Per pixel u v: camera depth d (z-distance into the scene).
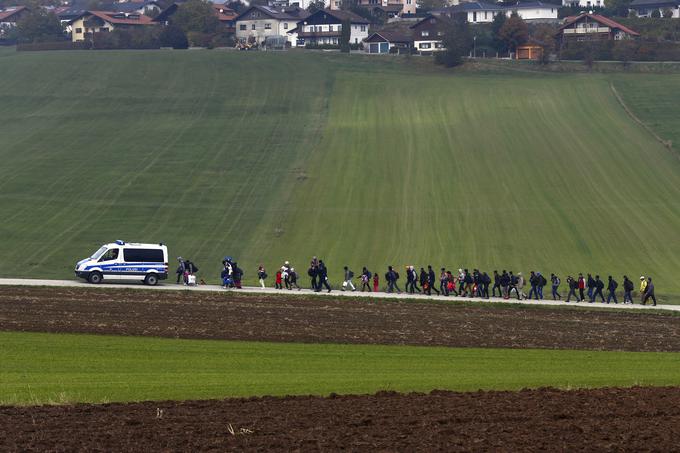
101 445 105.81
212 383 141.75
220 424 114.75
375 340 186.62
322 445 107.12
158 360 159.88
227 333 187.00
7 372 146.75
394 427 114.56
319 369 156.62
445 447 107.00
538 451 106.31
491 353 178.62
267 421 116.31
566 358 175.38
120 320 194.50
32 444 105.56
